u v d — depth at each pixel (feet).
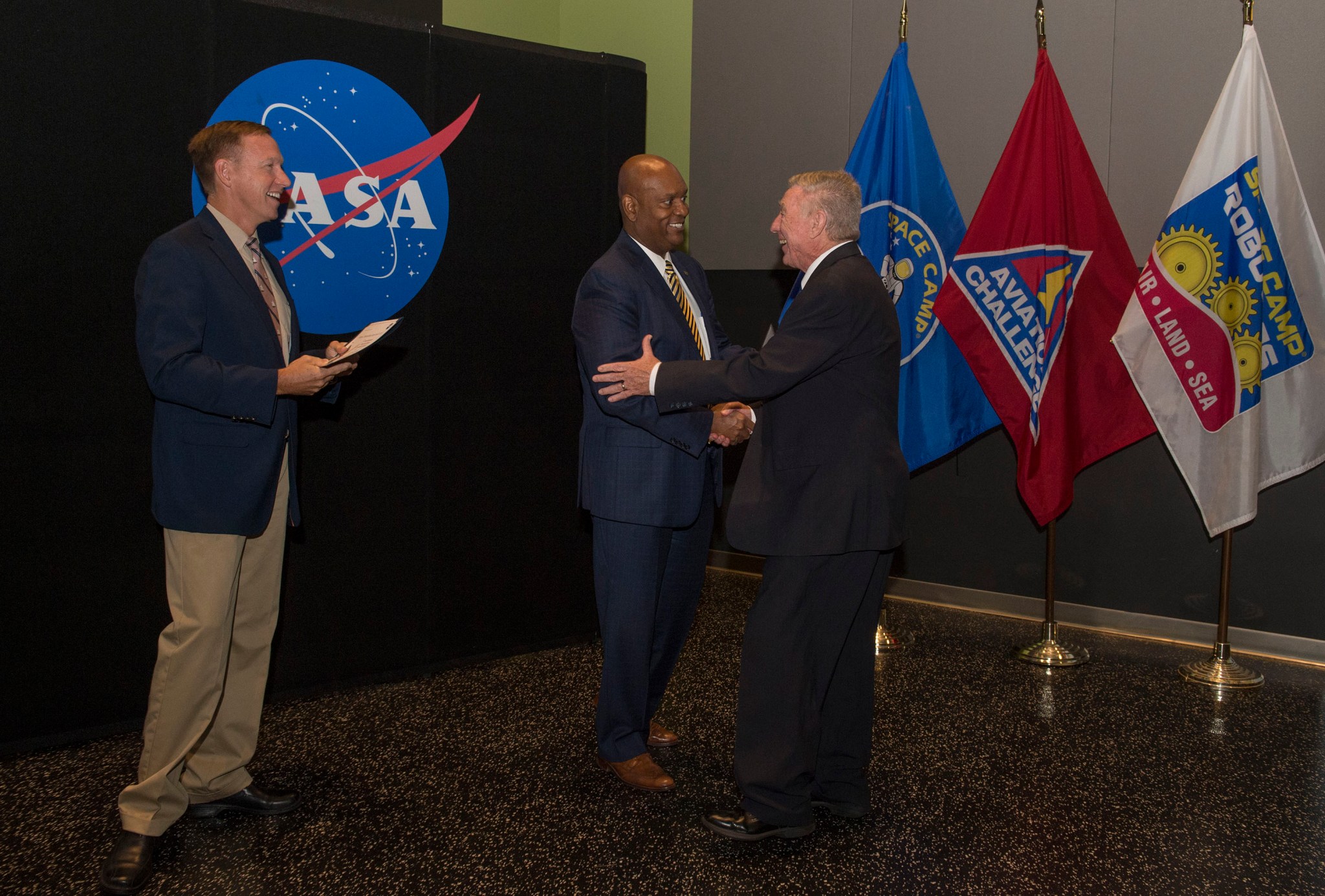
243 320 6.81
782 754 6.92
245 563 7.14
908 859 6.88
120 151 8.45
